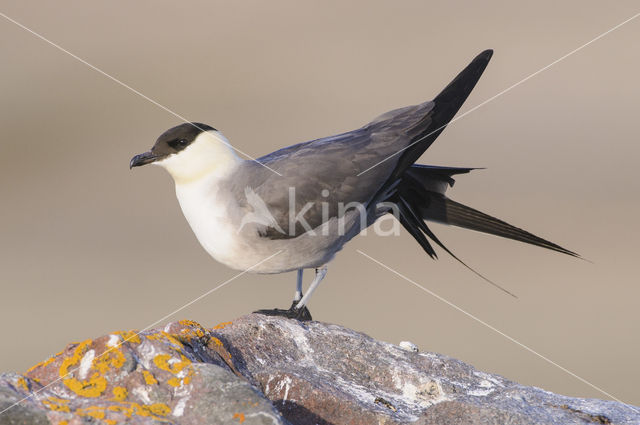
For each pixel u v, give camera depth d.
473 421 5.79
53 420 4.77
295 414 6.05
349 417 6.05
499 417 5.79
